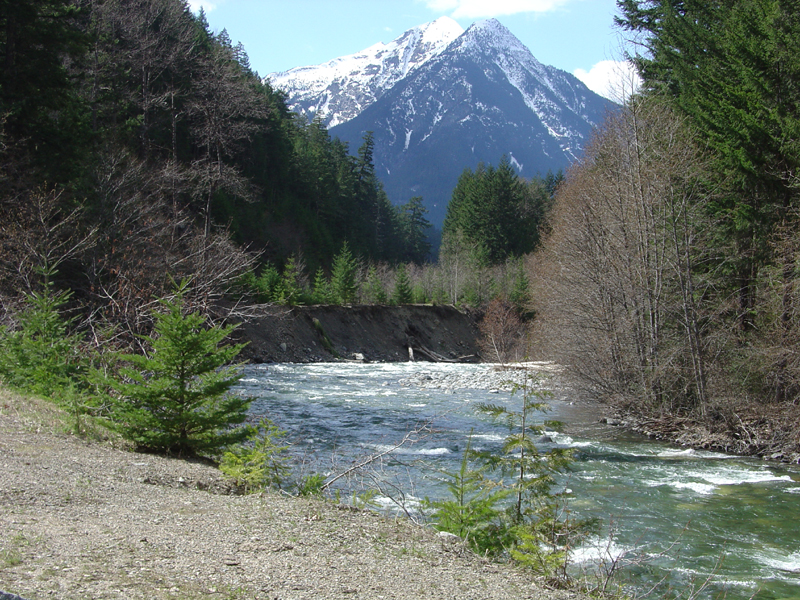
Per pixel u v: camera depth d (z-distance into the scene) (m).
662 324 19.88
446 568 5.31
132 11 36.72
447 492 10.15
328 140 119.81
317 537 5.66
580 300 23.05
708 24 23.77
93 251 18.67
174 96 41.50
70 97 26.52
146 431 9.29
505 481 9.95
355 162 115.69
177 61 41.81
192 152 53.00
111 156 23.39
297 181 84.00
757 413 16.53
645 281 20.11
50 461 7.36
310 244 73.75
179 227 28.08
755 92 18.12
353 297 59.84
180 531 5.36
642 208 20.44
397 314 61.16
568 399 22.44
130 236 19.81
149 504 6.20
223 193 53.50
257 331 42.38
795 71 17.58
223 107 41.53
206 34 64.88
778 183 17.64
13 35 23.28
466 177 124.38
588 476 12.60
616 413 20.31
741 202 18.91
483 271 74.12
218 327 9.66
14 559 4.18
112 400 9.39
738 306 19.03
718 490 11.55
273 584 4.35
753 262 19.00
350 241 90.94
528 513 6.96
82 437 9.17
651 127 21.25
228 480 7.94
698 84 20.98
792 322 16.58
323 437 15.70
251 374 32.38
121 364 12.31
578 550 7.98
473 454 7.55
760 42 18.50
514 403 23.64
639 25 26.97
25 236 16.62
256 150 68.81
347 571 4.84
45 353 12.06
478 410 7.49
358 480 9.90
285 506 6.71
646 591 6.83
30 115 22.95
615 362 20.48
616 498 10.89
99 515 5.57
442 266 77.50
